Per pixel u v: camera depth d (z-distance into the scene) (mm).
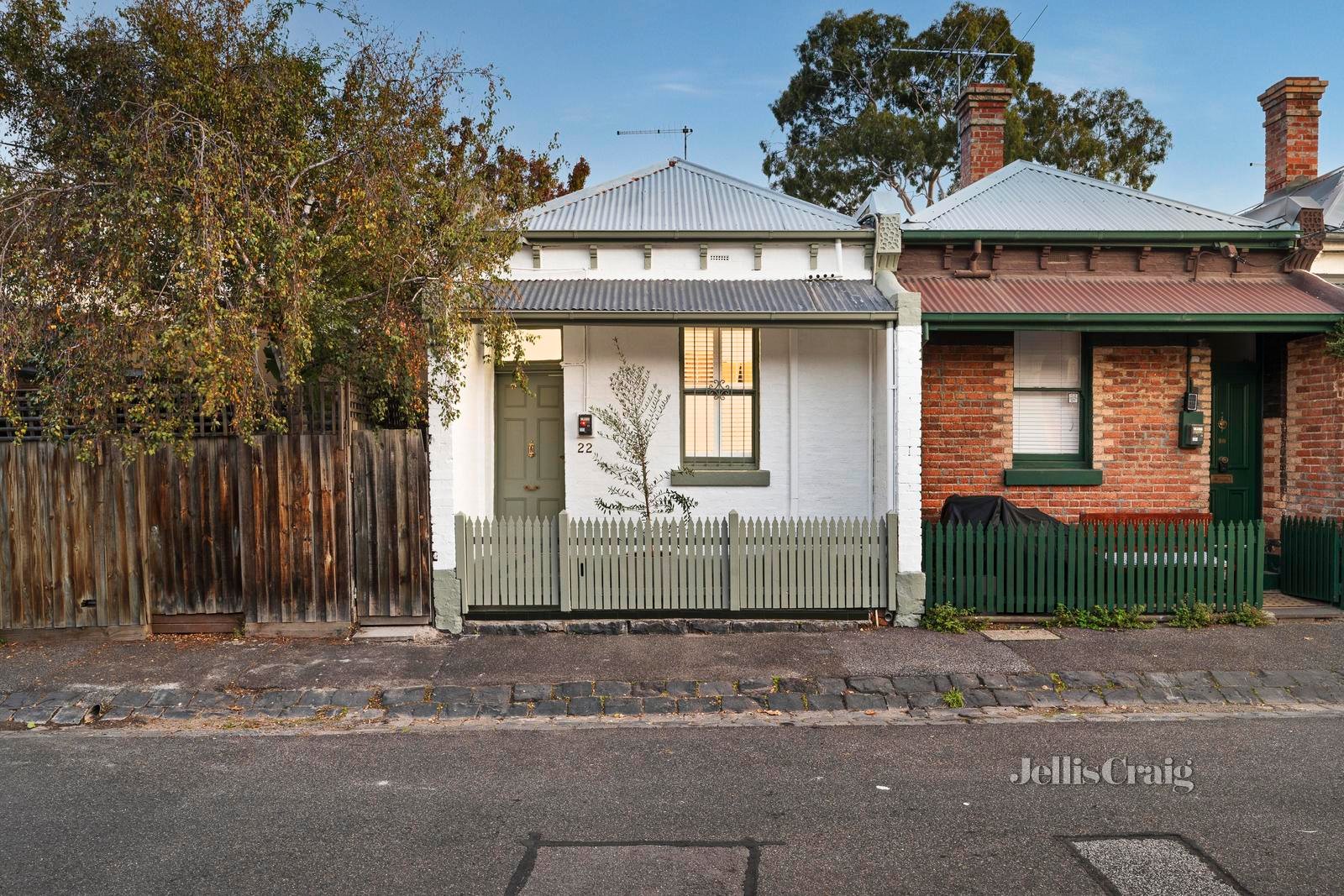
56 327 6746
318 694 6652
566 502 9695
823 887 3900
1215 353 10398
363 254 7051
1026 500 10000
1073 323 8695
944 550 8445
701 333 9805
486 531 8180
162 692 6656
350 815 4695
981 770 5289
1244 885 3881
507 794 4973
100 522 7844
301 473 7984
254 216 6352
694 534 8242
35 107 7289
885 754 5586
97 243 6543
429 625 8172
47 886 3934
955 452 9984
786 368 9781
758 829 4504
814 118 31500
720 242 9641
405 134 7445
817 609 8312
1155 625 8234
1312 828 4445
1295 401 9688
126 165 6359
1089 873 3992
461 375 8367
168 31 6984
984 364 9961
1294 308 8945
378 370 7898
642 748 5723
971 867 4070
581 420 9641
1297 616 8578
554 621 8227
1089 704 6566
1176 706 6559
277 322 6887
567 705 6539
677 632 8203
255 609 7977
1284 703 6625
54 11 7191
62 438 7078
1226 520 10359
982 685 6785
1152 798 4844
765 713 6457
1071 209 10680
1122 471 10039
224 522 7945
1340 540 8805
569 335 9688
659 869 4078
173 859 4191
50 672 7051
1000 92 12664
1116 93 28922
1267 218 11078
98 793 5023
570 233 9469
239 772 5344
